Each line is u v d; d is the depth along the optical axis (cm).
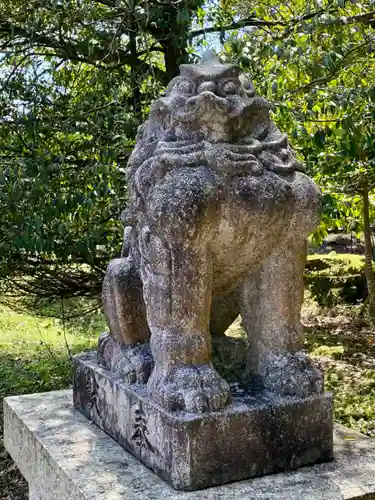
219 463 162
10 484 317
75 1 398
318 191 178
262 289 182
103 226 402
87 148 393
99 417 213
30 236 368
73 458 183
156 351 175
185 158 166
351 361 463
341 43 342
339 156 434
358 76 390
